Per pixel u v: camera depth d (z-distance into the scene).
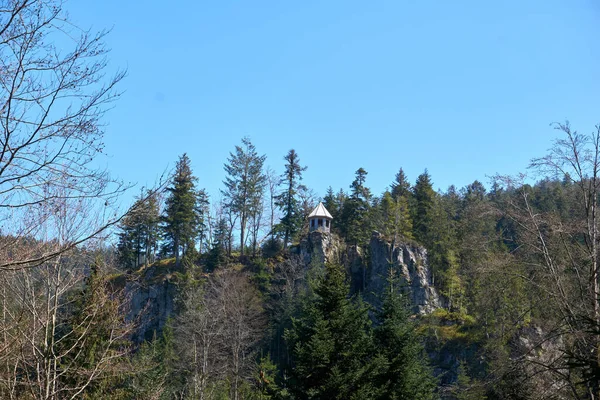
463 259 51.03
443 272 55.44
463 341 39.88
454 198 84.62
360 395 22.70
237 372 37.53
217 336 39.78
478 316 31.98
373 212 67.62
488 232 36.34
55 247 13.70
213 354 38.75
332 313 25.11
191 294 40.12
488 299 24.62
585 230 20.28
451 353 39.88
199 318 37.44
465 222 42.81
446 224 61.78
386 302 29.59
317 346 23.55
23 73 8.74
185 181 59.78
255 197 71.44
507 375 19.86
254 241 68.81
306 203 77.75
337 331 24.94
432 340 41.56
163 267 58.84
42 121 8.89
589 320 15.90
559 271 20.47
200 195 68.25
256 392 37.16
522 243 21.44
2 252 11.38
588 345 17.53
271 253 66.50
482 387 21.17
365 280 58.50
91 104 9.53
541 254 21.67
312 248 59.34
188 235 59.94
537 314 22.36
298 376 24.00
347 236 66.81
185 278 51.81
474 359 33.38
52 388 16.53
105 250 21.86
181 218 58.94
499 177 22.31
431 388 28.73
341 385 22.81
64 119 9.06
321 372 23.84
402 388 26.00
